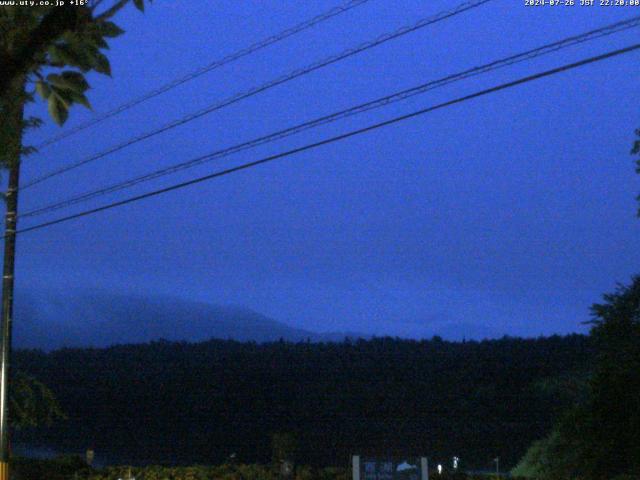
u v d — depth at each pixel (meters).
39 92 5.95
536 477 19.83
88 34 5.87
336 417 35.91
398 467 17.06
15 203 19.33
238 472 22.73
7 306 19.58
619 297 18.92
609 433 17.39
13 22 5.77
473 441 32.19
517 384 34.88
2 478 19.03
